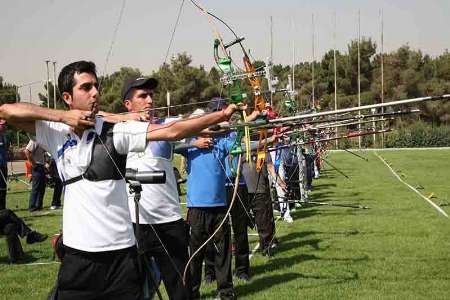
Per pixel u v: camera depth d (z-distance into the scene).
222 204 5.55
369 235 8.99
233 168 5.97
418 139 45.09
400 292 5.90
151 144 4.59
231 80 4.06
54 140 3.23
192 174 5.57
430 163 26.61
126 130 3.15
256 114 3.91
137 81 4.68
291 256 7.69
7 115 3.07
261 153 4.50
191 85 29.42
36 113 3.04
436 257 7.41
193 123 3.10
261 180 7.64
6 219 7.71
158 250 4.60
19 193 17.16
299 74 53.62
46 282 6.68
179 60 29.70
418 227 9.55
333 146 40.31
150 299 3.59
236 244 6.52
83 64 3.27
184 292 4.62
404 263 7.12
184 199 14.37
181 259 4.65
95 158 3.13
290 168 11.05
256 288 6.23
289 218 10.46
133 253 3.27
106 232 3.15
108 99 17.25
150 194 4.55
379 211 11.58
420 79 53.31
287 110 9.11
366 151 38.47
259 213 7.70
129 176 3.77
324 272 6.79
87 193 3.15
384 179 18.95
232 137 5.52
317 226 9.95
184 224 4.75
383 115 4.68
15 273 7.11
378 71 55.22
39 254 8.18
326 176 20.64
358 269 6.88
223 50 4.14
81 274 3.16
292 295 5.90
